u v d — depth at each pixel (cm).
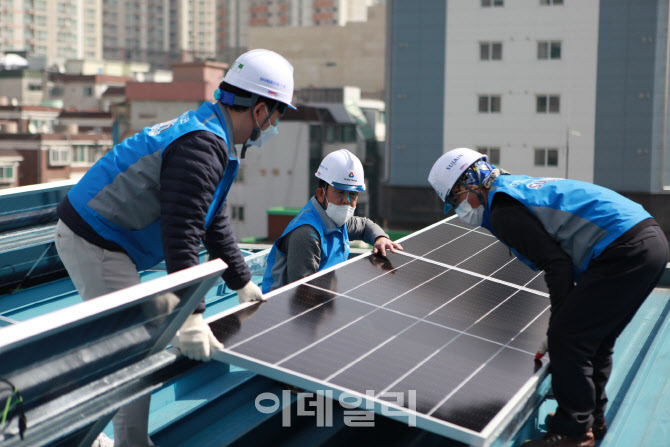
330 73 9056
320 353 266
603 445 303
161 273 580
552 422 293
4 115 7194
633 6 4366
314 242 386
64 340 190
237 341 267
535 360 293
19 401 189
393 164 4831
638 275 272
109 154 270
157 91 6100
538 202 289
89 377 214
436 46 4703
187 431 301
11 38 15675
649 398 351
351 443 329
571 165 4559
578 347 280
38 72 9369
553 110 4581
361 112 6331
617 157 4478
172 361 244
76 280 274
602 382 305
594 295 275
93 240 265
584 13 4459
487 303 355
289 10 16625
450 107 4731
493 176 310
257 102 275
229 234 303
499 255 448
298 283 344
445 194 317
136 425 271
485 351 295
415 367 268
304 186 5850
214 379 345
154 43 18575
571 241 284
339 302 325
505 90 4641
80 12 16800
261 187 5888
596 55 4462
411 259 416
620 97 4447
